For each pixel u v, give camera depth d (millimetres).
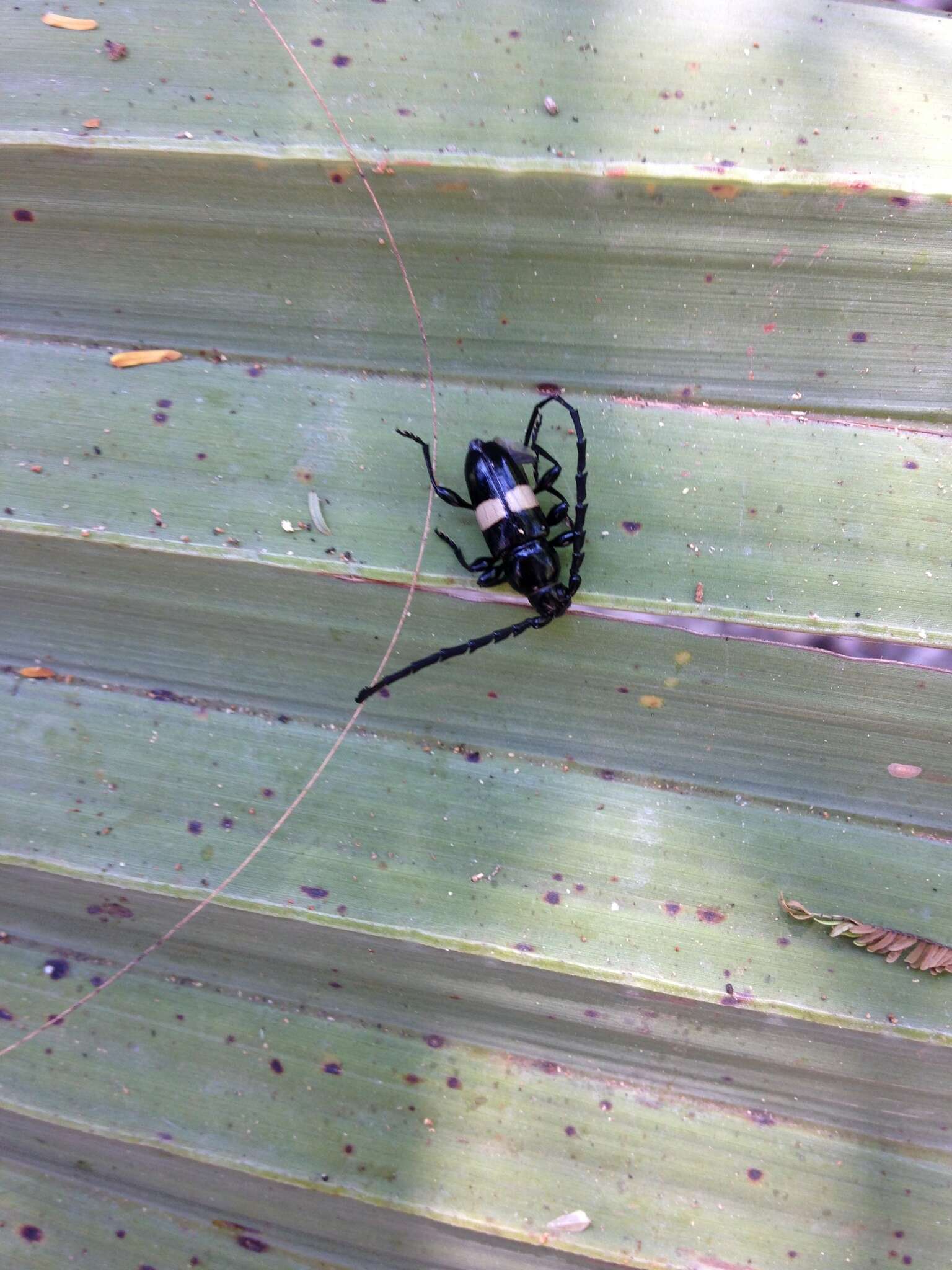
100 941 173
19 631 168
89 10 156
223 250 158
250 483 162
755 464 162
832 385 161
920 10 156
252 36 155
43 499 162
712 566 162
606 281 158
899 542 161
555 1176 167
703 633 161
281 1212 172
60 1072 172
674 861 166
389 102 154
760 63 154
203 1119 170
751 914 165
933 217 151
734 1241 166
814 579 161
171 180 154
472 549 161
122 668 169
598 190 152
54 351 163
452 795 167
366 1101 169
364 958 167
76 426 163
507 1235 165
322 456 162
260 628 165
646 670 163
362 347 162
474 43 154
